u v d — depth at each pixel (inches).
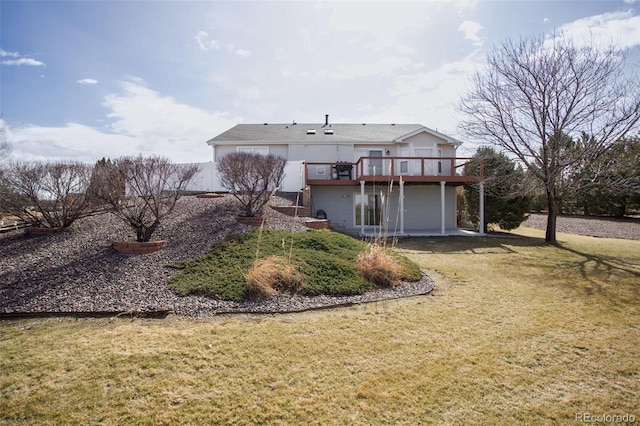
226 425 94.0
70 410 98.3
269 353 135.3
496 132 526.6
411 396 108.0
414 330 160.7
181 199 405.4
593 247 449.4
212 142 693.3
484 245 462.0
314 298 205.2
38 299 185.5
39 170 291.7
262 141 695.1
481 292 228.1
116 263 232.5
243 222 339.3
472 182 604.1
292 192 605.9
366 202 668.1
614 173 475.5
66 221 302.7
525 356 135.3
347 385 113.8
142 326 161.2
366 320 173.6
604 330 162.1
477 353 137.4
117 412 98.0
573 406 104.2
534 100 496.1
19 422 93.0
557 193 502.0
